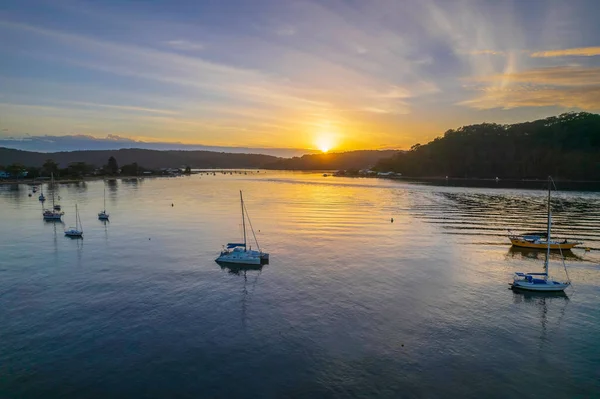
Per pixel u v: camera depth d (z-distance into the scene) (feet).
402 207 449.89
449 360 117.80
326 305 156.66
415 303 158.81
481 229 311.06
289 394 101.71
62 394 101.55
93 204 492.13
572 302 161.48
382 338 130.52
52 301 161.48
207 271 200.75
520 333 135.03
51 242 270.67
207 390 103.30
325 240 270.26
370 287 176.24
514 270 202.59
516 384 106.63
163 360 117.19
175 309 153.48
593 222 341.00
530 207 441.27
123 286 178.91
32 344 126.41
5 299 163.53
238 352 121.70
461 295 167.73
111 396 100.83
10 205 483.51
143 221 355.56
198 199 551.18
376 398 100.32
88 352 121.49
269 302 160.04
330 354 120.78
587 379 108.88
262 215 388.37
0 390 102.89
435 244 258.16
